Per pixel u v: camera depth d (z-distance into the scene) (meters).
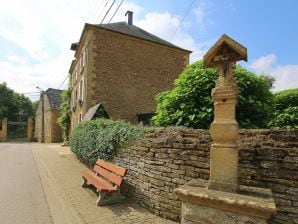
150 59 17.05
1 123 42.25
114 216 4.53
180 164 4.34
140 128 5.73
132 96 16.08
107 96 15.24
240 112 5.62
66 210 5.06
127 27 18.30
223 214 2.72
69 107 25.28
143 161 5.15
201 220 2.86
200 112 5.56
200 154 4.07
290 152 3.16
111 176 5.72
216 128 3.09
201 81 5.70
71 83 24.48
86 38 15.77
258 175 3.40
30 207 5.27
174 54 18.17
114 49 15.81
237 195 2.81
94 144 8.45
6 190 6.62
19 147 21.27
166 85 17.48
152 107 16.72
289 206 3.11
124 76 15.95
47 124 34.12
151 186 4.84
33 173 9.21
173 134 4.65
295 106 7.92
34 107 54.59
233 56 3.11
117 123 7.28
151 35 19.08
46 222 4.46
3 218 4.63
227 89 3.06
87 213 4.68
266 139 3.62
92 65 14.98
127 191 5.68
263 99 5.86
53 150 18.27
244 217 2.59
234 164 2.98
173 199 4.38
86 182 6.76
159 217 4.52
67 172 8.98
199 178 4.02
